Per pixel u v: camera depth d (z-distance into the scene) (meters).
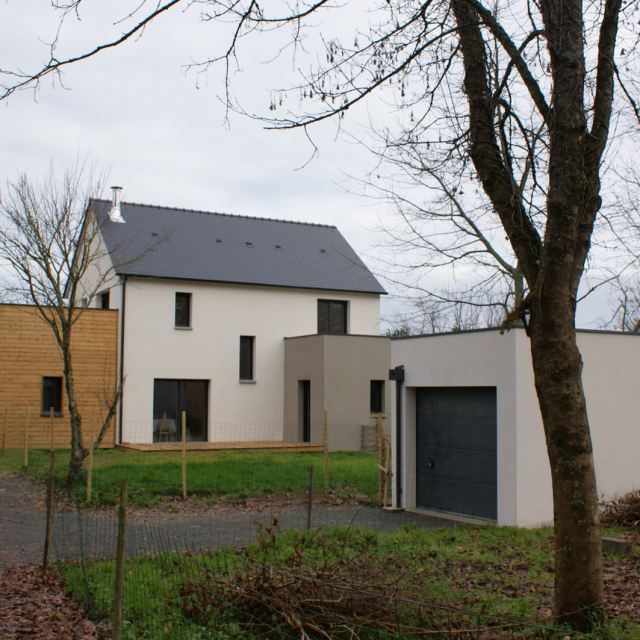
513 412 10.29
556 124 5.43
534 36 5.78
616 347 11.22
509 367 10.40
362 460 17.97
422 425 12.44
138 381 22.08
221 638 5.02
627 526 9.58
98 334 21.33
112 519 11.02
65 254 13.77
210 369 23.41
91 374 21.12
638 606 5.84
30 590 6.75
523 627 5.09
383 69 6.14
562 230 5.30
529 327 5.48
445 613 5.22
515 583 6.78
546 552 8.11
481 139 6.12
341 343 22.73
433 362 11.91
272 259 25.80
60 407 20.78
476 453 11.30
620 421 11.16
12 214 13.52
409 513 12.06
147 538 9.27
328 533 9.29
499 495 10.46
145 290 22.48
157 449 19.62
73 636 5.40
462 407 11.61
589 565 5.12
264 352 24.47
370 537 8.94
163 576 6.71
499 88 5.98
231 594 5.49
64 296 15.57
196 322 23.30
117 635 4.62
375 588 5.52
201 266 23.72
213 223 26.48
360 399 22.91
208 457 17.97
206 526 10.56
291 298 25.09
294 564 6.39
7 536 9.48
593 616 5.07
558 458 5.22
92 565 7.27
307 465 16.53
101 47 4.50
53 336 20.61
